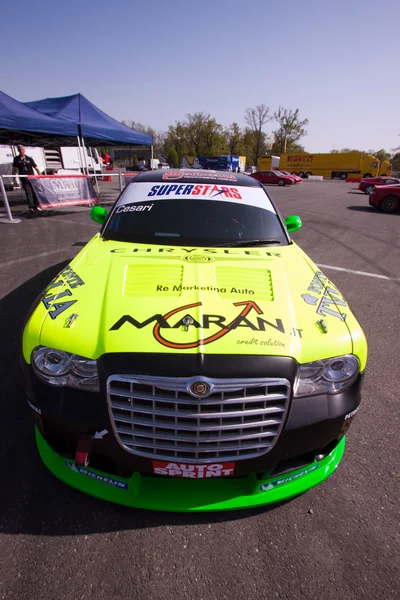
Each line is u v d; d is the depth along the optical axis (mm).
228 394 1464
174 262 2205
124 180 21266
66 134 9727
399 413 2521
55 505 1771
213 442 1526
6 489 1838
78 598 1404
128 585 1458
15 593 1410
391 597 1461
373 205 12883
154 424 1488
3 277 4723
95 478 1741
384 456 2156
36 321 1748
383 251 6984
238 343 1541
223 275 2074
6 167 14688
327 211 12586
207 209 2844
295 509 1815
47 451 1898
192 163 42219
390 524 1759
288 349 1569
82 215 9477
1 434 2176
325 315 1832
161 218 2752
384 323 3896
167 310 1707
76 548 1586
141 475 1741
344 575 1532
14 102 8977
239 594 1447
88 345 1577
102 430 1520
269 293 1934
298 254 2580
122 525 1696
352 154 40656
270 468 1630
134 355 1485
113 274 2047
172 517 1742
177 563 1548
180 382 1424
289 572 1535
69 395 1551
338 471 2045
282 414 1531
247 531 1697
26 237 6949
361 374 1748
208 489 1751
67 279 2076
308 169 43188
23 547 1579
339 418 1633
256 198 3055
